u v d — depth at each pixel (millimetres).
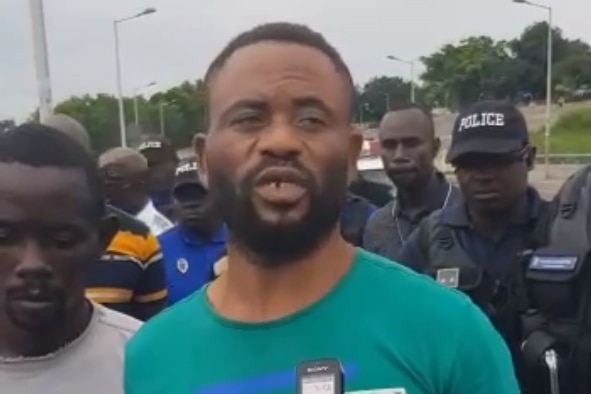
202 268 5121
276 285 1573
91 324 2254
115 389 2205
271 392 1523
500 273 3195
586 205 2709
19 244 2109
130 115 42531
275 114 1529
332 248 1583
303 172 1514
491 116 3289
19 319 2131
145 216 5809
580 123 47844
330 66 1561
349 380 1499
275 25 1582
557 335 2695
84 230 2166
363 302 1546
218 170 1569
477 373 1516
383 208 4902
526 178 3322
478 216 3299
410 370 1497
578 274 2631
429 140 4723
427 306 1531
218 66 1604
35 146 2146
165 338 1665
